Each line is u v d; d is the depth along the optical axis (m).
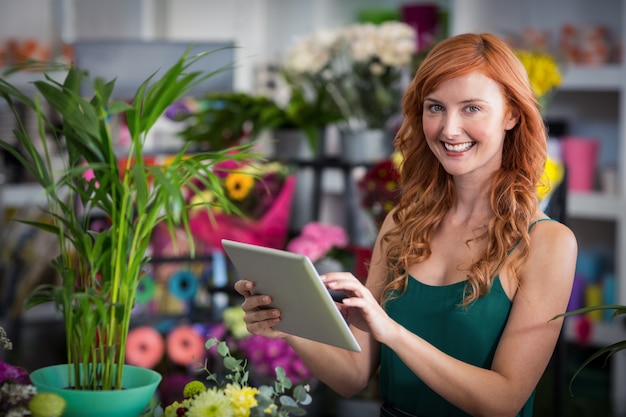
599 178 5.18
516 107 2.08
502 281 2.08
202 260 4.54
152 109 1.76
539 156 2.12
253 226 4.16
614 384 4.75
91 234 1.85
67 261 1.82
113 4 6.25
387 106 4.50
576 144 4.97
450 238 2.21
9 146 1.78
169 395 4.25
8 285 5.34
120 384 1.78
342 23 5.90
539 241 2.08
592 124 5.30
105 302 1.74
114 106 1.68
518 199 2.10
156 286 4.82
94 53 4.43
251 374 3.86
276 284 1.84
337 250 4.20
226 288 4.46
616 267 5.07
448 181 2.24
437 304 2.16
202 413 1.64
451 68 2.03
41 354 4.99
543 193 2.23
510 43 4.84
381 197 3.62
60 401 1.61
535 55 3.78
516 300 2.07
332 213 5.97
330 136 5.62
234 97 4.61
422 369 1.96
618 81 4.77
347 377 2.29
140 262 1.82
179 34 6.40
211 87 4.57
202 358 4.46
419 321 2.17
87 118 1.74
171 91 1.76
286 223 4.24
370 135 4.48
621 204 4.75
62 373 1.83
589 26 4.93
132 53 4.45
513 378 2.02
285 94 6.05
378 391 3.87
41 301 1.83
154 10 6.39
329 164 4.49
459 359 2.11
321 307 1.76
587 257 5.09
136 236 1.78
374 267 2.38
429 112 2.10
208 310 4.63
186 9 6.36
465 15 5.23
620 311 1.81
